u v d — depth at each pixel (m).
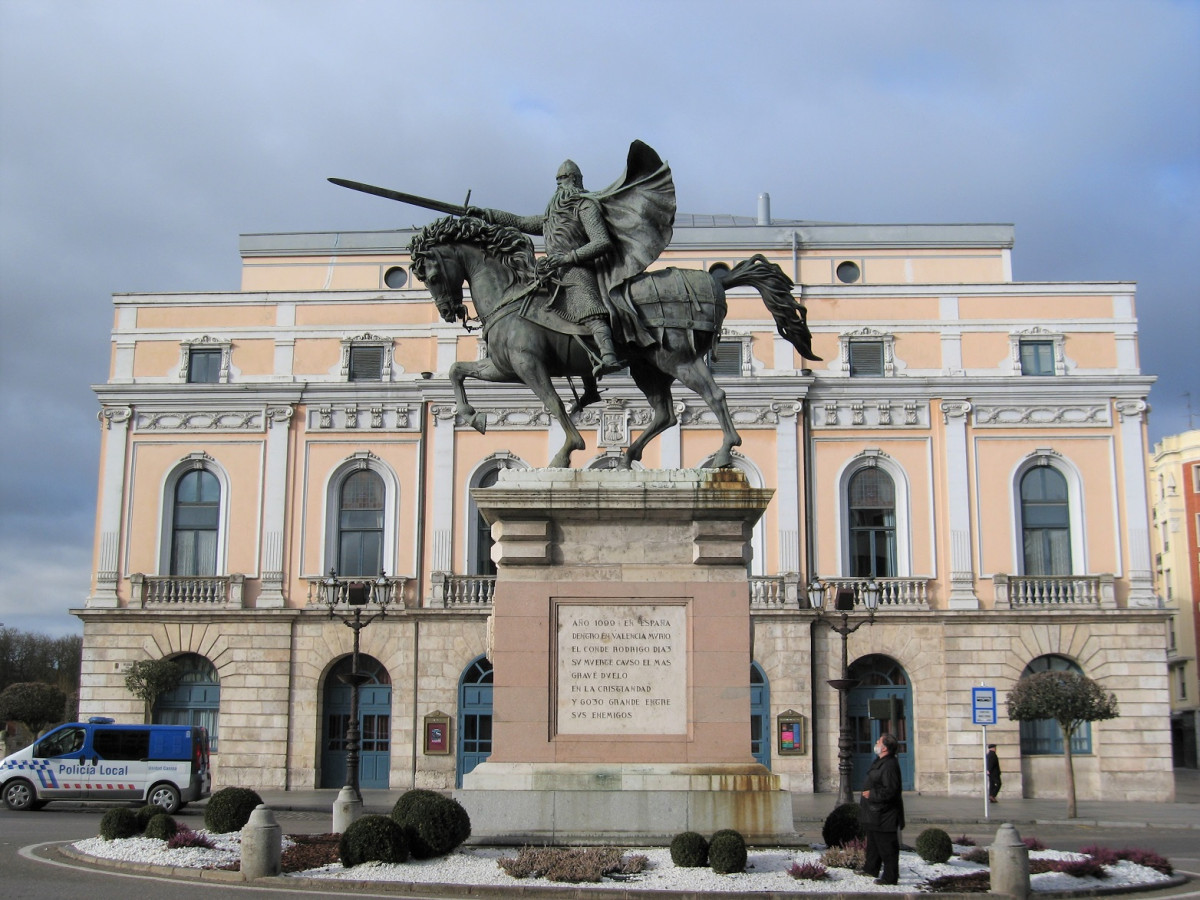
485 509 14.23
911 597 41.31
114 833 17.02
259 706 41.09
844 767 29.28
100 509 42.84
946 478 42.16
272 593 42.06
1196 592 74.12
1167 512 76.94
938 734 40.38
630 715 14.01
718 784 13.83
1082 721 36.06
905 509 42.06
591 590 14.16
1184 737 74.38
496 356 15.23
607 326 14.82
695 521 14.24
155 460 43.22
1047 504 42.38
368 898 12.35
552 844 13.74
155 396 43.25
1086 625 40.81
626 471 14.42
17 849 18.06
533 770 13.88
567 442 14.87
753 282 16.03
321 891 12.80
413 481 42.69
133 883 13.66
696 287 15.16
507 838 13.84
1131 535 41.69
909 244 44.50
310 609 41.38
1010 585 41.25
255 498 42.84
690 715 14.00
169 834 16.75
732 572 14.27
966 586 41.41
